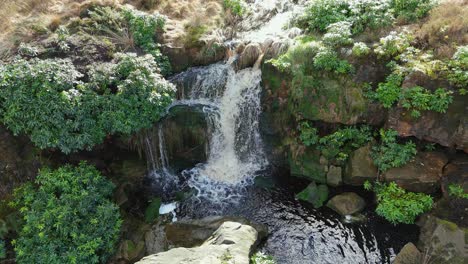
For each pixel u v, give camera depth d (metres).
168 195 9.97
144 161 10.30
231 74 10.54
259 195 9.73
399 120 8.69
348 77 9.10
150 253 8.37
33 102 8.52
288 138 10.14
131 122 8.90
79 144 8.73
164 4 12.30
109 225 8.38
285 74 9.79
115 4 11.83
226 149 10.61
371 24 9.84
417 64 8.54
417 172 8.63
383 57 9.04
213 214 9.29
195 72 10.86
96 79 9.17
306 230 8.64
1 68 9.03
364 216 8.77
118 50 10.61
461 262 7.18
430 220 8.09
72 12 11.63
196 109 10.31
